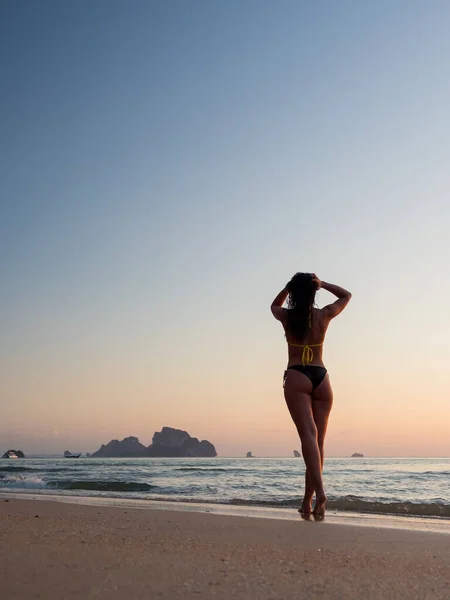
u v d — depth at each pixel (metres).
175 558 3.19
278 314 5.89
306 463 5.71
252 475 23.16
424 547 3.76
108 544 3.70
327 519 6.17
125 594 2.36
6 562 3.00
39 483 15.50
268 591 2.44
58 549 3.45
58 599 2.27
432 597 2.38
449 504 8.19
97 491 12.82
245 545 3.77
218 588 2.48
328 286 5.99
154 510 6.83
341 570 2.92
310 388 5.70
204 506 8.07
